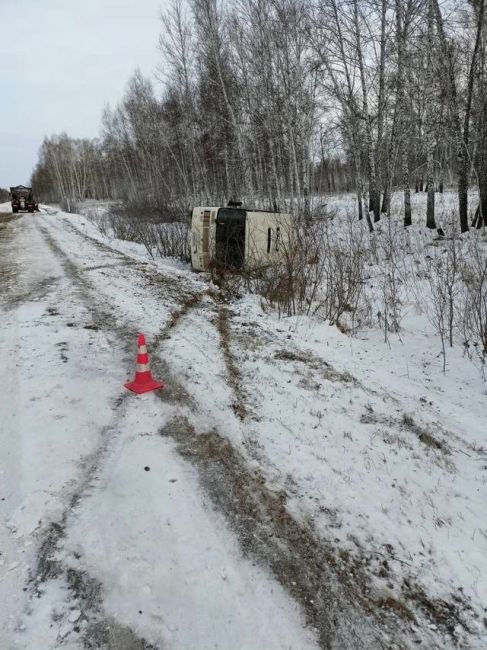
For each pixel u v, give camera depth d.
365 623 2.34
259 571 2.62
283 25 16.94
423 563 2.74
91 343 6.14
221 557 2.70
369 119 18.88
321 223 15.56
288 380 5.27
